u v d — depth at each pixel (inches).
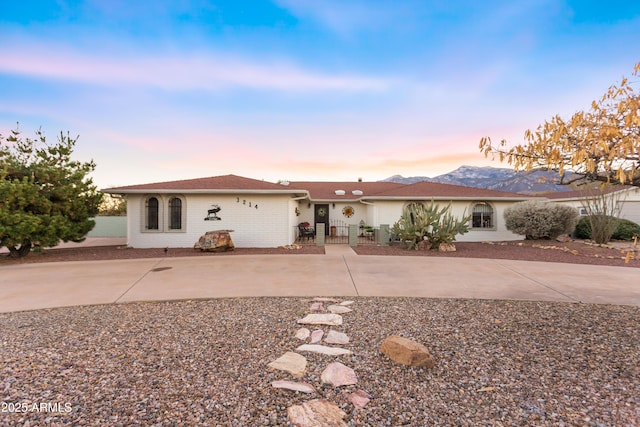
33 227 381.4
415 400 98.4
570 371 116.0
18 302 211.9
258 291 240.8
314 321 172.2
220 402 96.8
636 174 91.9
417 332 156.0
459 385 107.3
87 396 100.0
